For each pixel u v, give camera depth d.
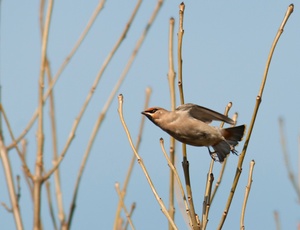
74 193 7.91
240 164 9.33
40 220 7.14
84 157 8.05
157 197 9.00
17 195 7.76
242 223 8.85
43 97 7.68
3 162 7.25
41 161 7.40
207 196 9.38
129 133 9.60
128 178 9.27
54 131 8.92
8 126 7.86
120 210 8.95
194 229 9.29
